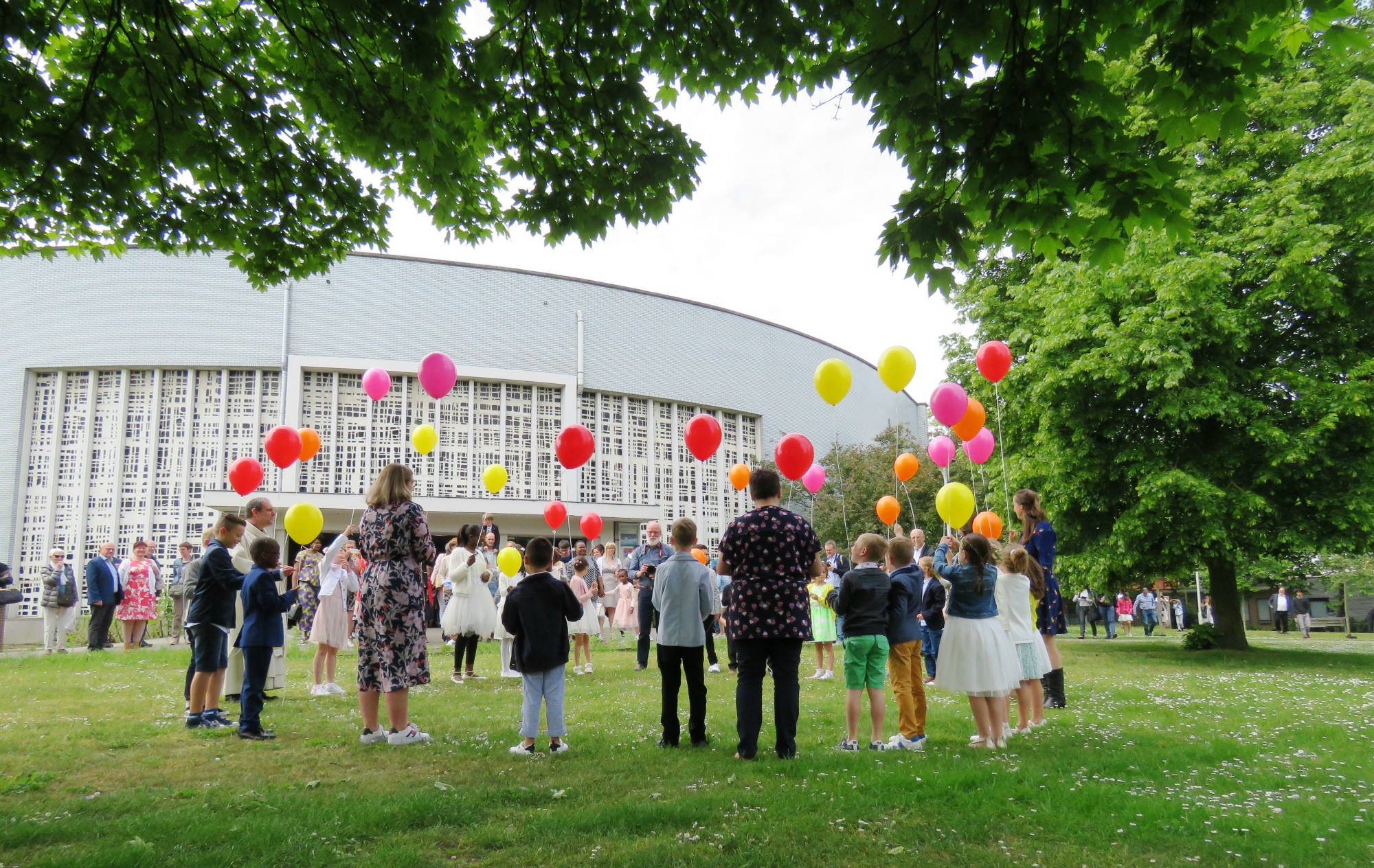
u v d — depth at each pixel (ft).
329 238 22.07
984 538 18.13
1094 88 12.75
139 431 83.56
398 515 18.15
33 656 40.42
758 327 121.29
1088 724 20.71
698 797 12.76
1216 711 23.24
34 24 15.07
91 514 81.30
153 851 10.17
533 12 16.12
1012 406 49.70
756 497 17.24
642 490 103.40
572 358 99.71
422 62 16.02
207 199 20.44
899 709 18.10
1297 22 12.57
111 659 38.17
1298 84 42.50
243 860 10.03
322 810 12.15
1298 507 43.11
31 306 84.43
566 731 19.34
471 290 95.30
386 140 19.12
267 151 19.51
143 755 16.58
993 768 14.96
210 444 83.71
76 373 84.79
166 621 61.82
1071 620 111.86
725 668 34.40
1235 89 12.79
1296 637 86.12
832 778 14.23
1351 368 41.22
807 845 10.66
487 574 30.86
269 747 17.42
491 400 94.22
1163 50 12.66
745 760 15.97
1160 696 26.32
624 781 14.21
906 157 14.08
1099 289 43.42
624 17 16.43
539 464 95.55
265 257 22.11
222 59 18.71
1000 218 14.37
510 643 31.30
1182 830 11.32
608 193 19.71
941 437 32.71
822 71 14.10
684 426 108.99
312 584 41.27
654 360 106.73
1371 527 40.04
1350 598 108.27
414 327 91.66
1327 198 41.39
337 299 88.94
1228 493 41.68
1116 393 43.27
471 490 90.53
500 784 14.07
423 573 18.66
